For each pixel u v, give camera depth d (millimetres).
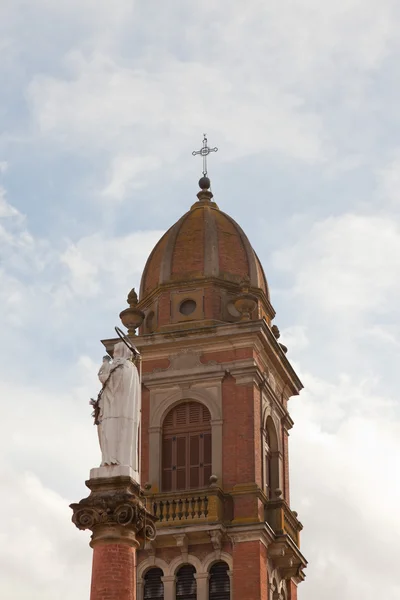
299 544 59781
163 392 58906
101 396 34344
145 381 59219
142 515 33438
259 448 57594
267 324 61062
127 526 32875
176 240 63000
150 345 59562
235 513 55594
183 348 59406
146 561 55594
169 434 58438
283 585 58000
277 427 60969
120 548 32781
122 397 34219
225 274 61781
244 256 63000
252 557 54594
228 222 64312
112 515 32719
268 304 63469
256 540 54844
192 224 63594
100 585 32438
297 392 64062
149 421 58500
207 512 55031
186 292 61344
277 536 56438
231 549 55000
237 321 60312
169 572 55156
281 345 62719
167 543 55406
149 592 55281
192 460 57656
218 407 57906
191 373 58719
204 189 66375
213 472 56625
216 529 54500
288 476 61500
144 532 33594
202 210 64500
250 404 57656
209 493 55344
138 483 34000
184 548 55250
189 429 58219
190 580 55000
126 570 32688
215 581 54812
